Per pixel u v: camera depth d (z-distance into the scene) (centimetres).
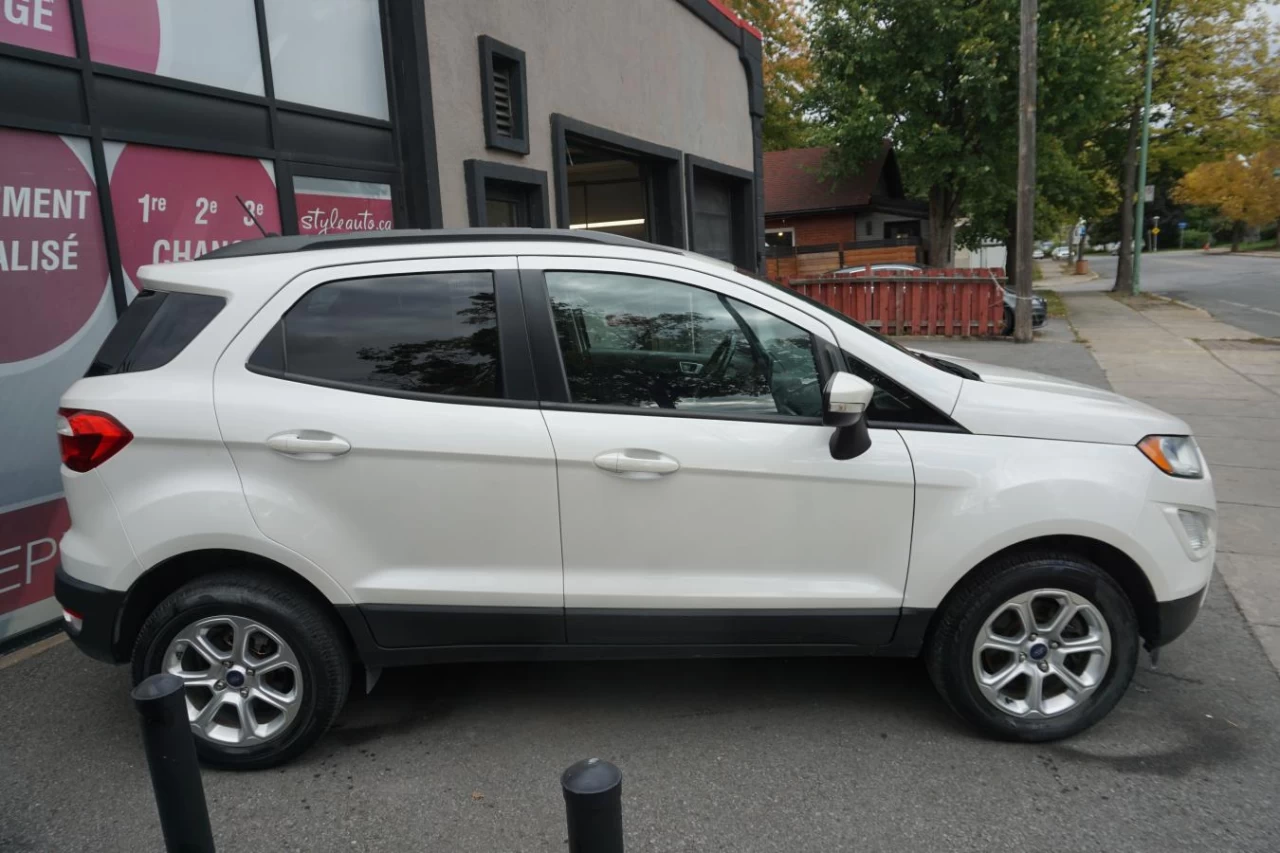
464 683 375
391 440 295
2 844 275
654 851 265
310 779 306
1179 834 268
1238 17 2359
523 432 299
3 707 364
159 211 509
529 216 820
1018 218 1432
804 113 2506
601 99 922
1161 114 2564
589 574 306
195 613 297
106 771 315
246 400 295
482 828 278
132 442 293
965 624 308
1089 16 1928
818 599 307
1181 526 310
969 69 1950
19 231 437
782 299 316
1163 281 3325
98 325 475
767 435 304
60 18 454
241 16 559
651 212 1119
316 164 612
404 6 664
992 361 1250
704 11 1151
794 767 307
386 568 302
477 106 734
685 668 386
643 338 313
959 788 293
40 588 445
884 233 2786
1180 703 348
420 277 312
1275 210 5716
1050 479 301
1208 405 905
